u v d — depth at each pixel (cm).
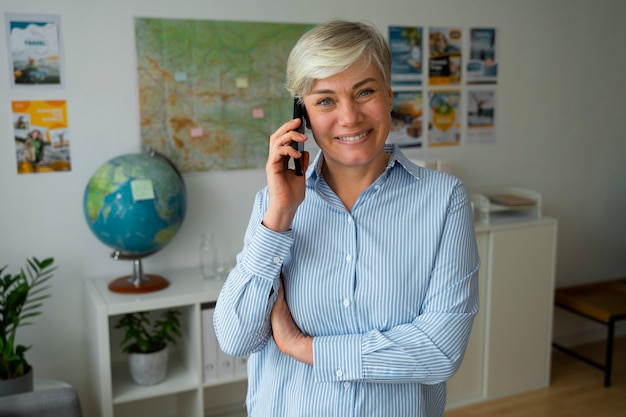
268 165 116
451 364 120
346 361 119
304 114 120
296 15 307
